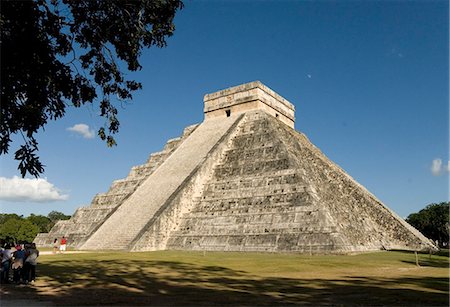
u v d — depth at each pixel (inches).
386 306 371.2
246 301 404.2
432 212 2787.9
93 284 538.3
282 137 1493.6
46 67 445.4
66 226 1675.7
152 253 1090.1
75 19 474.9
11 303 402.3
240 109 1765.5
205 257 947.3
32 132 433.4
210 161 1477.6
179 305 384.2
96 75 515.2
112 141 531.2
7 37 409.7
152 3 490.6
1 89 422.0
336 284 530.3
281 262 818.2
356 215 1380.4
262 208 1211.9
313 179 1352.1
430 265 810.2
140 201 1444.4
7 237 2780.5
